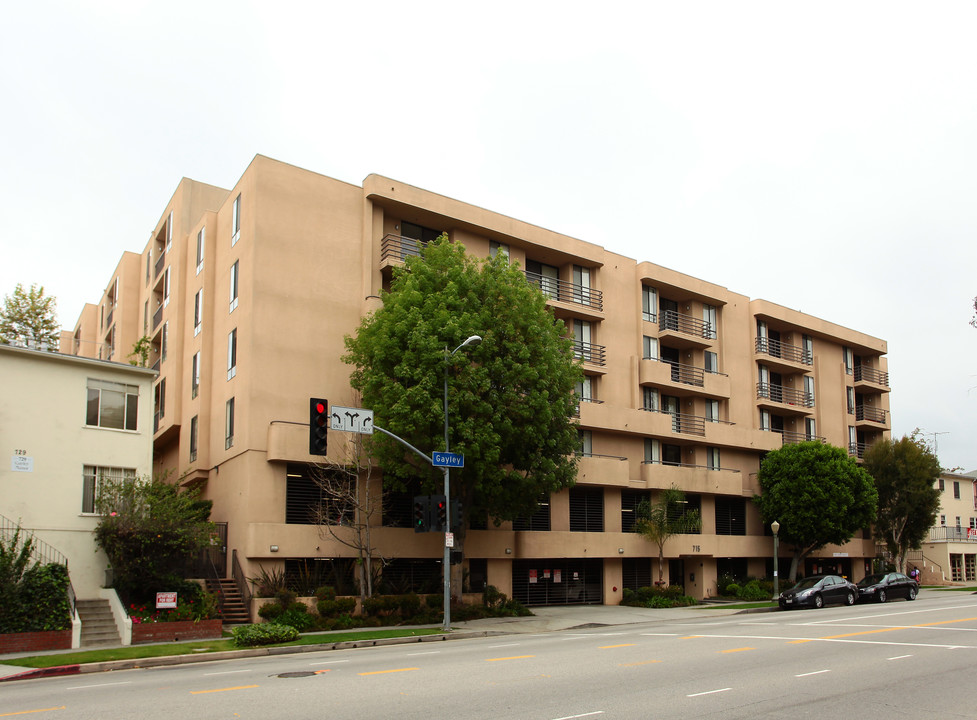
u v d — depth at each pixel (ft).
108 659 64.54
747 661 54.34
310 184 108.37
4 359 83.61
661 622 98.37
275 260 103.60
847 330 187.62
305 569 98.78
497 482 96.37
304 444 99.40
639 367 143.43
